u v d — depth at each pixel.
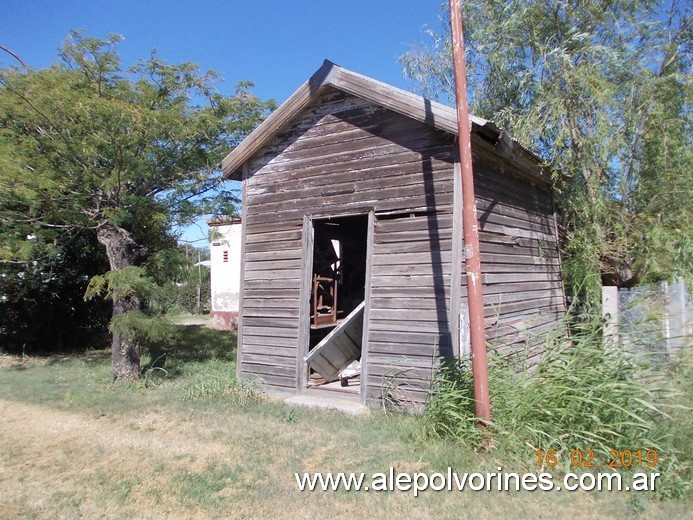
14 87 8.65
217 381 7.95
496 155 7.42
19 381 9.29
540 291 8.80
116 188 9.05
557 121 9.30
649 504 3.99
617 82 9.36
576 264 9.49
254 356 8.25
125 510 4.15
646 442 4.45
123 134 8.63
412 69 12.66
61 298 13.43
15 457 5.38
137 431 6.20
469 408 5.18
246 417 6.64
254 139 8.22
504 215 7.73
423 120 6.54
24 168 8.62
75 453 5.46
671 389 4.64
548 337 5.39
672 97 8.92
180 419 6.63
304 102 7.74
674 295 6.68
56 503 4.28
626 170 9.29
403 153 6.98
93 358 12.30
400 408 6.63
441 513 3.96
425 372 6.51
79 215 9.47
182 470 4.94
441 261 6.53
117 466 5.09
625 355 5.14
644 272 8.97
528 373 5.45
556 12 9.85
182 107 9.26
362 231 10.55
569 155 9.07
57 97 8.32
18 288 12.34
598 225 9.20
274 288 8.13
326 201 7.64
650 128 8.85
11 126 9.17
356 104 7.45
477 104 11.59
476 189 6.88
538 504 4.05
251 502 4.23
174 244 11.03
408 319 6.71
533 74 10.23
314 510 4.07
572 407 4.79
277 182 8.20
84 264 13.30
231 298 20.09
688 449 4.46
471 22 11.27
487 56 10.91
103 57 8.95
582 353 5.09
